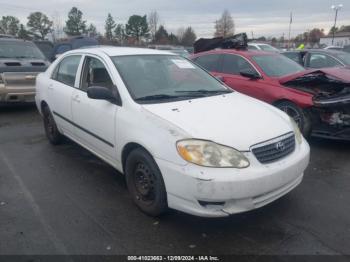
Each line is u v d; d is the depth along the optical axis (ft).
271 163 10.56
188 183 9.85
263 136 10.69
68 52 17.74
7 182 14.49
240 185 9.73
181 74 14.71
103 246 10.15
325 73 18.89
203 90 14.12
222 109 12.05
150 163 11.05
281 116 12.62
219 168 9.77
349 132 17.72
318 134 18.86
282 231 10.82
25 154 17.92
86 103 14.38
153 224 11.25
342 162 16.67
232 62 23.43
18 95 27.71
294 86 20.12
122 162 12.63
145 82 13.32
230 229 10.94
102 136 13.56
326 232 10.77
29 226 11.17
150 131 11.00
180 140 10.18
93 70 14.84
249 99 13.96
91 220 11.51
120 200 12.87
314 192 13.43
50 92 17.92
